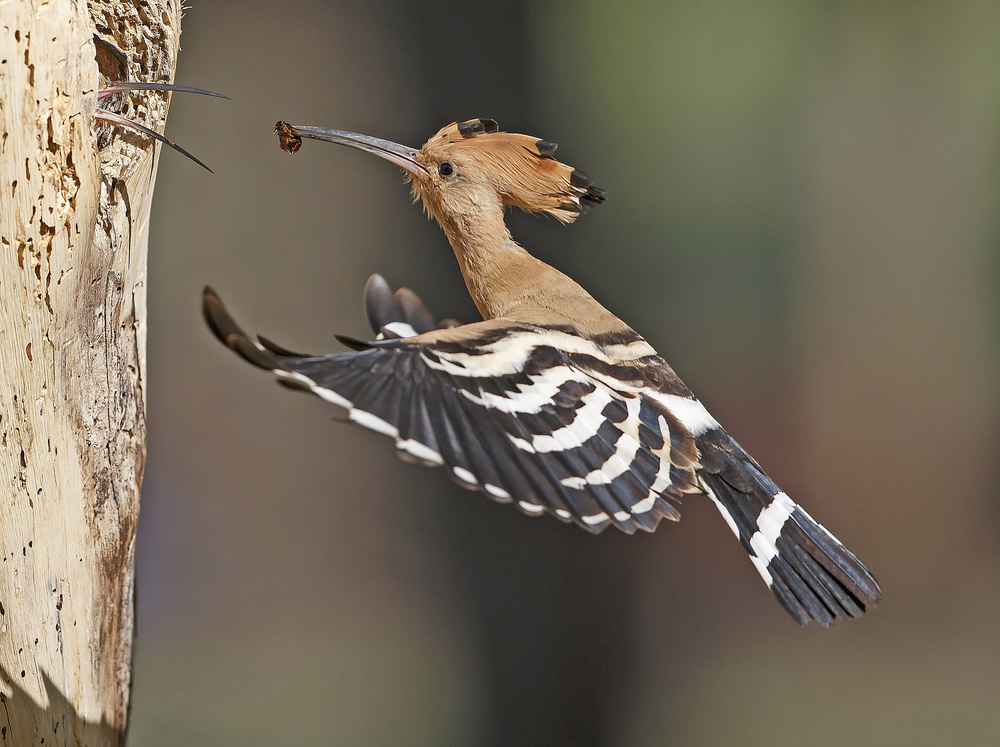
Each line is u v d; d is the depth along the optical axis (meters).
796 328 7.50
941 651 7.49
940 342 7.66
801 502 7.61
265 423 6.63
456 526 6.33
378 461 6.58
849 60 7.46
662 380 5.86
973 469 7.69
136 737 6.29
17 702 5.83
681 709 6.62
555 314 5.87
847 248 7.60
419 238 6.30
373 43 6.25
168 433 6.54
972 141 7.56
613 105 6.78
